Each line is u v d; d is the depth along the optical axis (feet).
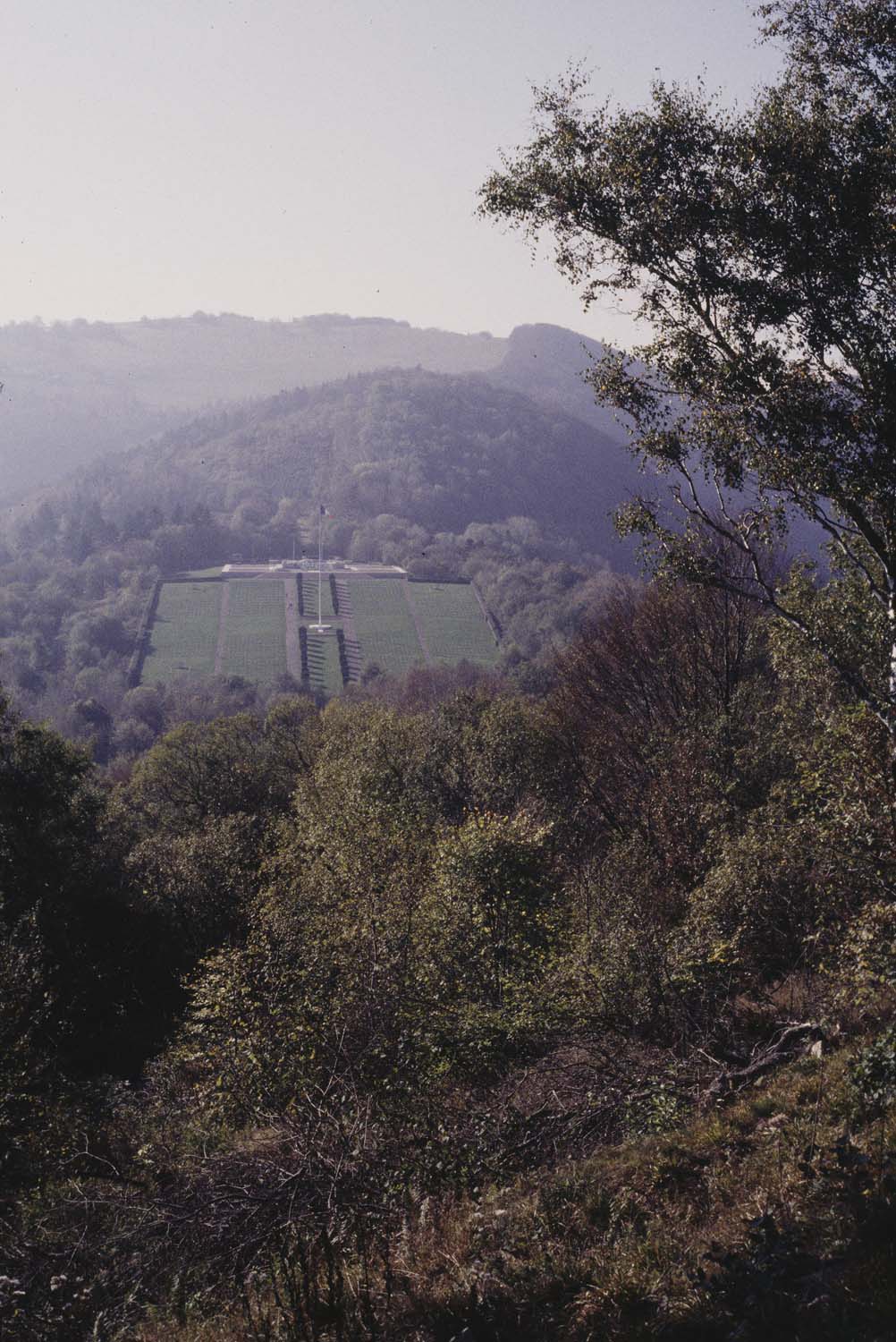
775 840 51.93
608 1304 25.07
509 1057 45.96
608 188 53.62
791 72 54.65
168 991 94.07
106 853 117.91
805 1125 31.68
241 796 183.42
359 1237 30.63
